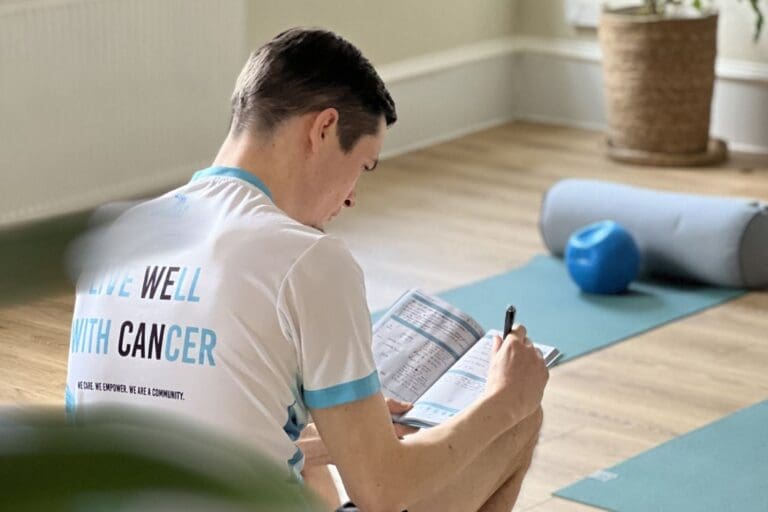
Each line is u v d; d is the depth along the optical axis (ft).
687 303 13.60
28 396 10.36
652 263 14.29
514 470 6.63
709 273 13.96
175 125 16.71
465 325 7.13
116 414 0.80
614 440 10.27
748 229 13.74
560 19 22.11
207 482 0.74
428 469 5.17
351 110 5.20
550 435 10.34
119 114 15.97
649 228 14.25
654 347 12.35
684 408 10.92
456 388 6.56
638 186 18.52
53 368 10.84
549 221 15.10
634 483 9.47
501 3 22.29
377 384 4.99
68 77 15.26
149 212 1.87
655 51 19.11
